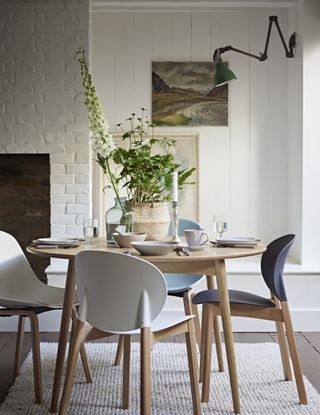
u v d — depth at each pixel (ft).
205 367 9.66
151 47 16.98
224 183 17.11
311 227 15.12
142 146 10.55
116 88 16.99
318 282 14.60
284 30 16.94
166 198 10.75
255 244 9.65
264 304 9.61
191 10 16.84
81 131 15.57
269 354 12.37
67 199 15.64
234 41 17.02
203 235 9.50
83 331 8.27
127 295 7.60
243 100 17.03
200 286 14.89
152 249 8.57
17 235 17.15
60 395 9.85
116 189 10.34
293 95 16.19
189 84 16.98
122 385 10.37
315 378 10.78
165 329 8.08
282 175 17.08
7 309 9.49
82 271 7.88
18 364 10.82
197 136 16.97
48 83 15.51
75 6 15.44
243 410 9.23
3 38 15.44
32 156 16.53
